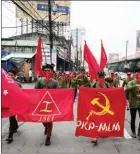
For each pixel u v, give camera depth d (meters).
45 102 7.20
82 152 6.65
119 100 7.37
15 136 8.12
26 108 6.68
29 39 47.03
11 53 37.31
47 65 7.62
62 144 7.30
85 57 8.06
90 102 7.29
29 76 36.97
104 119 7.31
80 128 7.29
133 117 8.12
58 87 7.61
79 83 16.89
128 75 12.88
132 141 7.67
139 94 7.93
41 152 6.62
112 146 7.17
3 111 6.39
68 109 7.27
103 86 7.68
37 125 9.66
